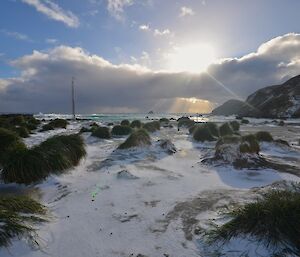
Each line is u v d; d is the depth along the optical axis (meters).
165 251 4.70
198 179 9.20
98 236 5.19
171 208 6.53
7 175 8.45
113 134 21.62
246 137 12.77
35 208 6.01
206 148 15.84
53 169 9.15
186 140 19.39
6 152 9.55
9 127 22.34
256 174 9.87
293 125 41.84
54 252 4.65
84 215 6.12
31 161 8.66
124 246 4.86
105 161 11.77
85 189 7.94
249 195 7.34
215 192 7.76
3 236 4.60
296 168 10.89
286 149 15.08
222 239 4.89
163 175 9.61
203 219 5.87
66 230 5.40
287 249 4.39
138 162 11.73
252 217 5.00
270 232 4.62
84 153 11.80
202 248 4.78
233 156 11.29
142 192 7.69
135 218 5.97
